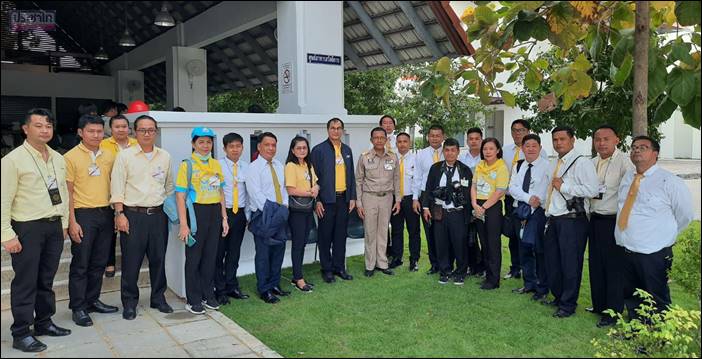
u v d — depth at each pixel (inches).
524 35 181.6
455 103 505.4
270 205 192.5
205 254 184.7
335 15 244.1
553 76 188.9
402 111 514.3
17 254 150.9
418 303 195.3
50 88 496.4
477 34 192.4
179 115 202.4
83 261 172.2
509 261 262.1
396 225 249.3
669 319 151.2
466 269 223.9
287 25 239.9
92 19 425.4
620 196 166.2
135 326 170.4
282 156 232.8
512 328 170.7
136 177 174.1
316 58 240.1
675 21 192.9
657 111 188.9
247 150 222.7
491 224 210.8
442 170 219.9
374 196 231.8
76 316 171.6
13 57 493.7
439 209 217.9
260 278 196.7
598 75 244.5
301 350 153.7
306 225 211.5
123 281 177.6
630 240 160.1
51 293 161.5
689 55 164.9
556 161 187.9
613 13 182.4
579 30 185.2
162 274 185.2
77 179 171.0
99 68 542.0
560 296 189.3
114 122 181.6
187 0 314.3
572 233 179.3
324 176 216.8
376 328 170.6
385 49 314.0
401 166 243.8
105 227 178.2
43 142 153.9
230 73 481.1
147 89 576.7
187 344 155.1
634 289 167.0
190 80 372.8
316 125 238.7
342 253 227.1
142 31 408.8
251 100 613.6
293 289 213.6
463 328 170.7
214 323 173.2
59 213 158.1
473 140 233.6
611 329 159.0
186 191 179.8
